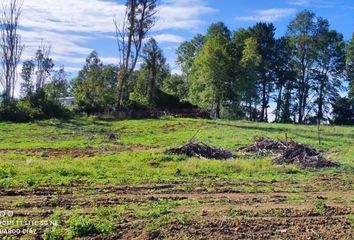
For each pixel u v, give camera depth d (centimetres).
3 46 5694
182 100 6134
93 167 1873
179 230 979
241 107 8025
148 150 2667
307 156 2364
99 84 5762
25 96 4988
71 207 1173
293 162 2306
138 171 1839
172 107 5834
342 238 956
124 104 5469
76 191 1395
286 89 8369
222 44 7056
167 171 1864
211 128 4350
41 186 1448
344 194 1524
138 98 5644
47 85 6259
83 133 3847
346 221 1095
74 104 5500
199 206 1235
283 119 8319
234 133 3900
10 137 3462
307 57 8006
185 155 2397
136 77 6581
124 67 5728
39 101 4803
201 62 6875
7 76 5641
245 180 1766
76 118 4859
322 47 7950
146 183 1595
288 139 3456
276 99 8494
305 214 1160
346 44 7944
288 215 1148
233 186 1606
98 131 4025
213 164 2061
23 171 1655
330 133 4112
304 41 7906
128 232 959
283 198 1399
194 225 1017
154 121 4809
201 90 7319
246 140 3378
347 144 3275
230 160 2272
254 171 2016
